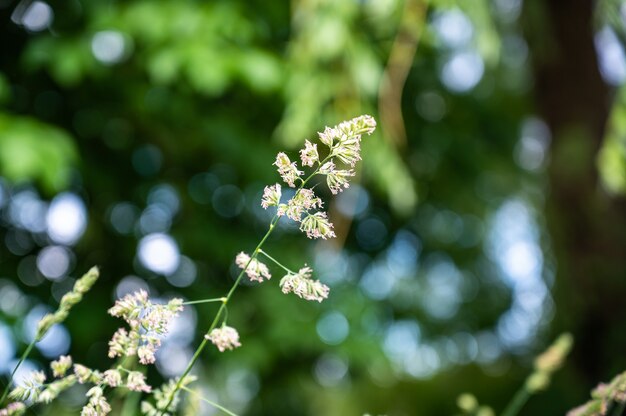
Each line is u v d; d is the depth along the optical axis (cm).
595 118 314
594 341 321
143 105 270
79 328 260
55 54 243
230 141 282
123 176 292
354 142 61
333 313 315
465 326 479
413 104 330
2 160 224
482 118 372
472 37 244
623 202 314
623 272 311
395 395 399
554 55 314
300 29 251
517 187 408
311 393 376
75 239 282
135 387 67
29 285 273
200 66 238
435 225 397
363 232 374
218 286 303
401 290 427
